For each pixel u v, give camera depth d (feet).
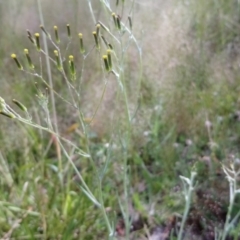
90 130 1.56
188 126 1.49
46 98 0.81
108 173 1.36
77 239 1.18
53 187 1.31
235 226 1.18
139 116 1.46
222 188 1.25
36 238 1.20
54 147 1.56
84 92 1.63
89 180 1.32
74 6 1.80
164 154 1.39
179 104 1.48
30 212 1.23
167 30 1.55
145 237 1.21
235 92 1.55
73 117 1.62
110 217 1.24
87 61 1.68
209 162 1.31
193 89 1.50
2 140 1.51
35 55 1.75
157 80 1.51
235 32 1.67
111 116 1.50
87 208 1.22
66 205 1.25
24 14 1.87
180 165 1.35
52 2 1.83
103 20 1.71
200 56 1.53
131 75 1.51
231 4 1.75
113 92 1.53
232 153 1.35
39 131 1.56
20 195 1.31
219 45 1.62
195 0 1.65
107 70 0.79
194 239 1.17
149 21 1.58
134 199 1.28
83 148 1.47
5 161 1.42
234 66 1.57
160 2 1.63
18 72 1.75
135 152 1.42
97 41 0.81
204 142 1.44
